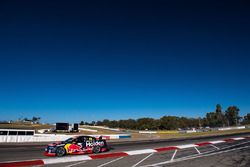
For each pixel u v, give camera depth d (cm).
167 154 1566
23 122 11281
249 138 2978
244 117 11456
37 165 1144
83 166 1113
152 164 1176
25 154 1554
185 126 11506
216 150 1780
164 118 10800
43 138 3016
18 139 2831
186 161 1270
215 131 5775
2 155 1499
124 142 2833
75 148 1534
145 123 11100
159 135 4831
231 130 5856
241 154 1535
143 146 2158
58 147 1465
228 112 10594
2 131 2786
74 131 5531
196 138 3394
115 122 13125
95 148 1625
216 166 1123
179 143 2472
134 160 1305
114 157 1429
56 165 1142
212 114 11088
